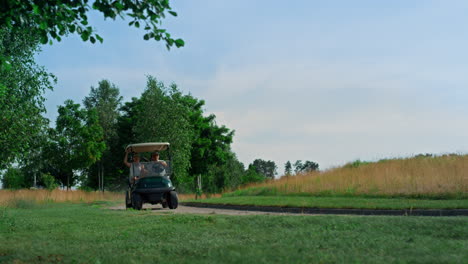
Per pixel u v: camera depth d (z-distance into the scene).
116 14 6.45
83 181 73.19
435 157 29.64
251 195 29.61
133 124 63.84
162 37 6.80
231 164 83.75
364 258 4.18
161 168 20.20
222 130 66.38
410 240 5.54
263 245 5.15
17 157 20.67
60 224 9.09
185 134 54.34
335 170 29.34
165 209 18.98
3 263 4.48
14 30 6.97
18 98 20.25
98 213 12.98
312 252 4.55
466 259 4.12
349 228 7.04
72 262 4.39
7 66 8.73
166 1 6.51
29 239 6.45
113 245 5.50
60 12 6.60
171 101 54.97
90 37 6.89
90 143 57.22
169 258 4.40
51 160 55.12
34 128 21.22
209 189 77.88
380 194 20.09
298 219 8.25
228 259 4.19
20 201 23.17
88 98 80.94
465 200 15.84
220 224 7.98
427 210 13.55
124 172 67.88
